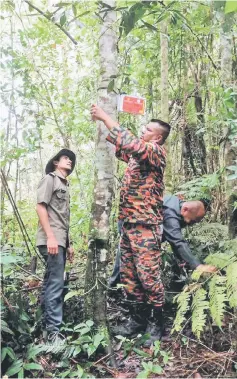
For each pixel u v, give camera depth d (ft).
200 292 9.20
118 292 13.69
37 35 17.04
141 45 18.16
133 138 10.39
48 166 12.21
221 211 15.42
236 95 11.19
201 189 13.06
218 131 15.42
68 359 9.66
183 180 17.79
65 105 17.03
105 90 10.83
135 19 9.00
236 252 9.97
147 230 11.26
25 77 14.98
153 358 9.92
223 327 10.77
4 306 10.02
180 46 18.13
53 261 11.03
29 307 12.20
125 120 17.49
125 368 9.73
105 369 9.57
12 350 9.09
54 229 11.37
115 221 16.85
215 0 7.29
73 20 9.72
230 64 12.62
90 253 10.62
